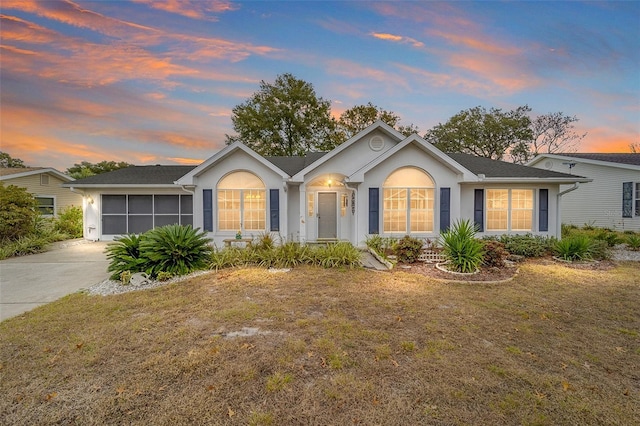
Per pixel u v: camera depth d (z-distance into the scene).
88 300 5.89
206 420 2.67
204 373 3.38
